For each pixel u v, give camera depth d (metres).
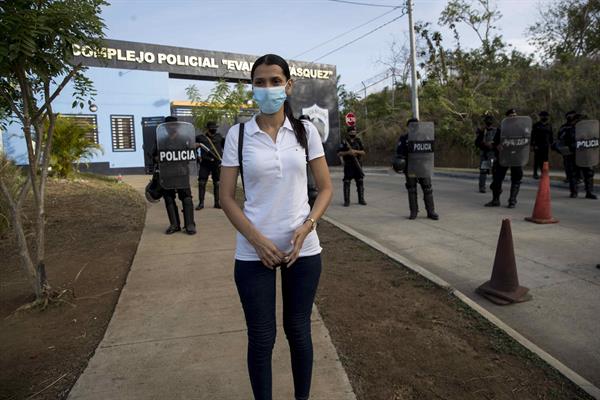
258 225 2.07
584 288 4.46
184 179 6.65
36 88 4.30
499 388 2.73
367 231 7.34
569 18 21.81
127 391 2.70
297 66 26.98
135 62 20.22
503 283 4.25
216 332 3.45
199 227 7.33
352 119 16.83
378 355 3.10
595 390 2.68
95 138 19.31
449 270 5.20
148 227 7.38
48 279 4.79
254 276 2.12
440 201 10.11
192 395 2.64
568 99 15.98
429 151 7.88
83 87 4.21
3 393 2.73
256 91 2.06
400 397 2.63
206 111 15.17
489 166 10.86
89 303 4.12
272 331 2.18
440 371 2.90
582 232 6.64
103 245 6.19
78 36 3.65
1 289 4.56
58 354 3.19
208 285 4.51
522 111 18.45
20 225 3.98
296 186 2.10
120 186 12.67
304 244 2.14
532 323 3.77
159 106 20.91
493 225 7.34
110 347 3.23
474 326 3.54
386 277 4.74
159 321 3.67
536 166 12.80
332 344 3.21
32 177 3.92
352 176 9.90
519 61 22.95
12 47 3.11
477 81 22.62
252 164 2.05
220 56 22.98
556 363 2.97
